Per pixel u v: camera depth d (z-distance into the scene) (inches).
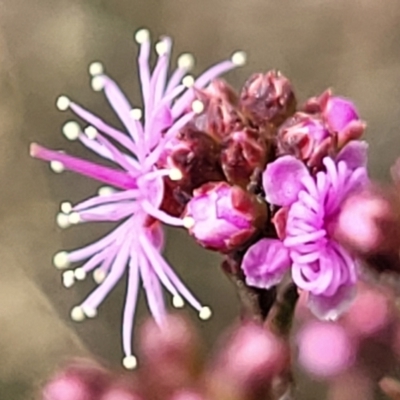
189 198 1.9
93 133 2.0
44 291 2.8
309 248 1.8
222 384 1.9
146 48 2.0
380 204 1.8
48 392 1.9
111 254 2.0
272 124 2.0
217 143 1.9
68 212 2.0
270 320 1.9
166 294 2.3
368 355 1.9
